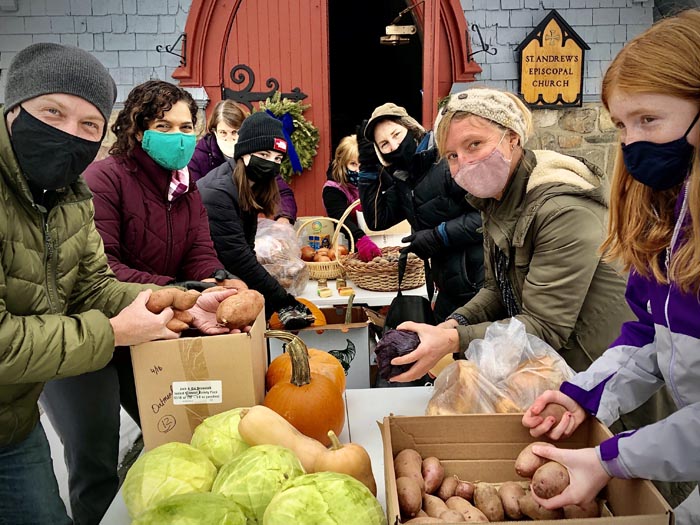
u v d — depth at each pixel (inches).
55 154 55.3
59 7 203.0
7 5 200.4
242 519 42.9
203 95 211.9
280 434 52.1
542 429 51.3
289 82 218.8
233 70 216.2
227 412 56.2
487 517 47.8
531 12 209.5
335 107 314.7
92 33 205.6
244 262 114.6
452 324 74.2
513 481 52.9
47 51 54.1
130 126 86.1
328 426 59.3
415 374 64.9
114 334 55.1
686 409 42.9
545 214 65.2
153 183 89.9
